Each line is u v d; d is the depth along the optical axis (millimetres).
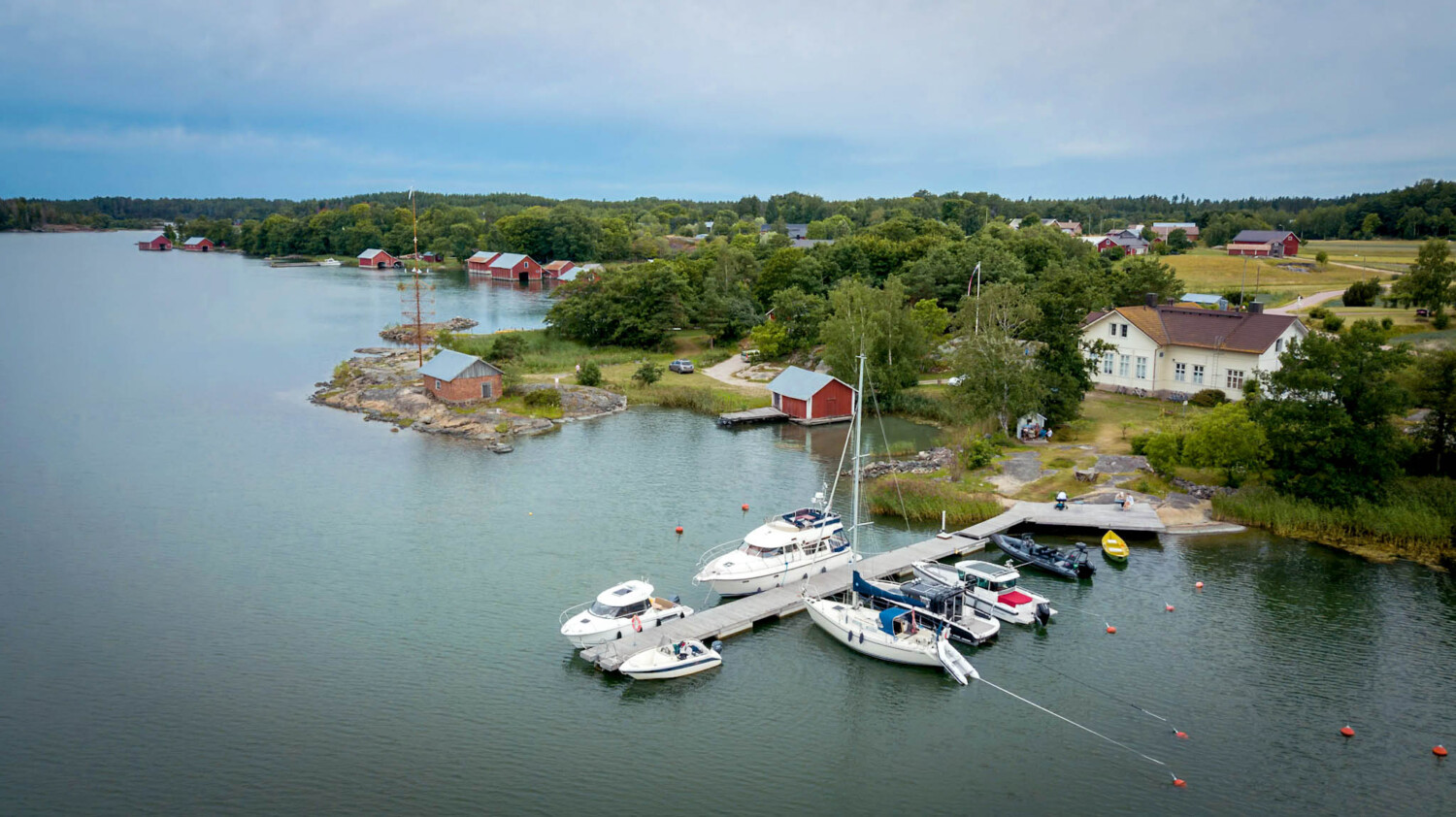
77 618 48844
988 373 78875
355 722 39469
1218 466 64375
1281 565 55219
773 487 71688
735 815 33875
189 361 126125
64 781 35438
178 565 55938
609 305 135875
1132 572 54594
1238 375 87750
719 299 141125
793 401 95250
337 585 53062
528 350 131750
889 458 79250
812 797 35062
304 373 118938
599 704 41125
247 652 45375
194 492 69812
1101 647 46062
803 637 47844
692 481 73188
